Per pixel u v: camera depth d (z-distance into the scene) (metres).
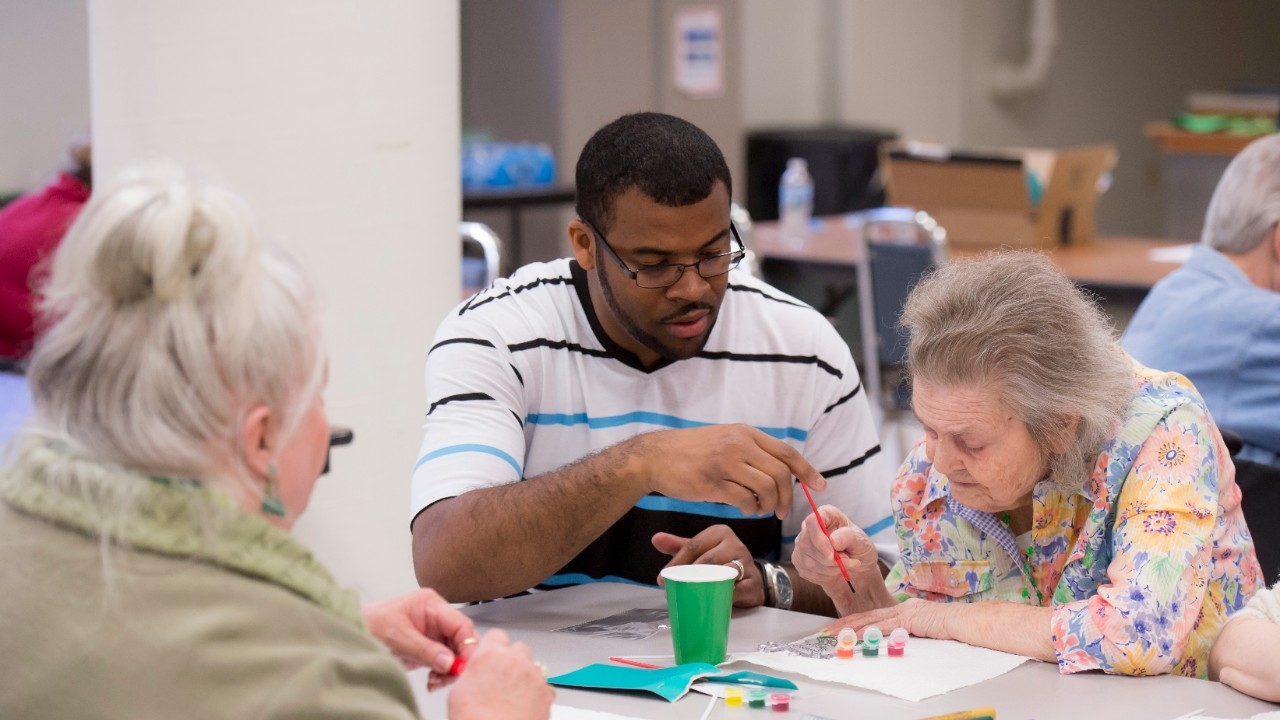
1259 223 2.64
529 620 1.79
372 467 2.62
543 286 2.03
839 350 2.11
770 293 2.12
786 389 2.06
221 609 0.99
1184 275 2.76
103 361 0.99
